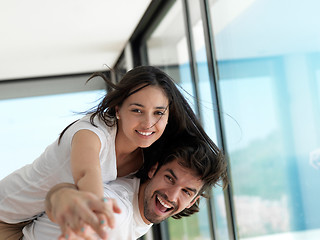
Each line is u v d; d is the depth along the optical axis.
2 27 4.79
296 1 2.12
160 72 1.60
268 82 2.45
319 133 2.05
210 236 3.53
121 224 1.48
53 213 0.92
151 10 4.59
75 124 1.54
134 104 1.54
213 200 3.34
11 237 1.80
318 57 1.98
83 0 4.28
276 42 2.34
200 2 3.26
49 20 4.73
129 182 1.74
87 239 0.87
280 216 2.46
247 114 2.72
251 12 2.57
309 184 2.18
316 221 2.16
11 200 1.74
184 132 1.77
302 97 2.16
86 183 1.20
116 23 5.03
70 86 7.29
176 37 3.94
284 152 2.37
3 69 6.59
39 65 6.57
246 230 2.88
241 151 2.84
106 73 7.20
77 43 5.64
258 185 2.67
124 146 1.68
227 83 2.96
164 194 1.66
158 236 5.43
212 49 3.15
